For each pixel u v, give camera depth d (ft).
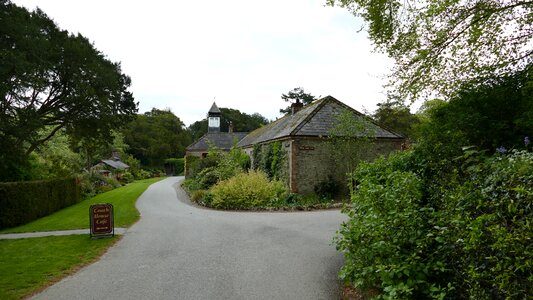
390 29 25.12
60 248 26.99
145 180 144.46
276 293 16.42
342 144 52.60
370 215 14.87
